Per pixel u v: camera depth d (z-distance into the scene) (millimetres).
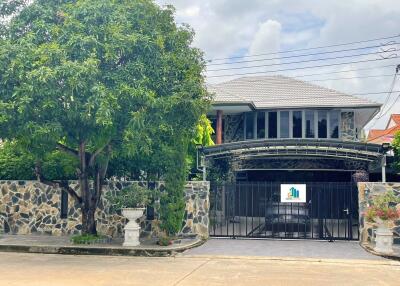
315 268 11875
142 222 16641
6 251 14445
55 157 17344
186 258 13250
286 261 12836
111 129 13156
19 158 17844
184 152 15859
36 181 17500
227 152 18141
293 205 16953
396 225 15297
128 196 14844
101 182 15695
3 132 13398
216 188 17328
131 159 16797
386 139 32156
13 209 17531
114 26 12750
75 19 12734
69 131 13836
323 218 17625
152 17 13961
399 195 15328
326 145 17562
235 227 18984
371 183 15648
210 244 15430
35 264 12078
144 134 12812
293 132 24938
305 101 24922
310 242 15859
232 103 23203
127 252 13898
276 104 24906
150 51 13461
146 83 13242
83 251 14078
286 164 22875
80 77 11867
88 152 15531
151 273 10922
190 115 14125
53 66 12078
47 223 17234
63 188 15625
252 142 17719
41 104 12164
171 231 15562
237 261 12805
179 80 14258
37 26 12961
